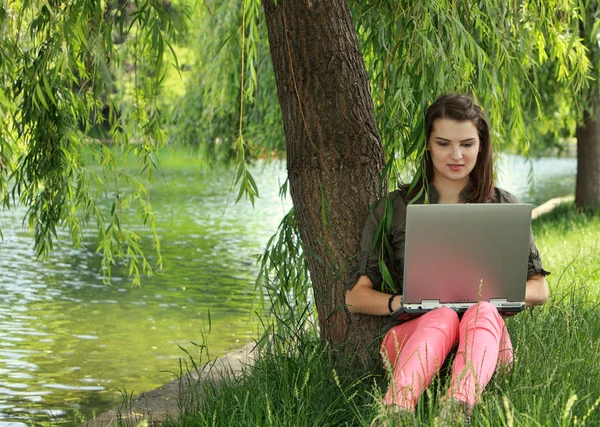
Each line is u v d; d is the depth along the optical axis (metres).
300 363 4.20
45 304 9.42
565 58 6.18
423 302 3.79
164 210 20.41
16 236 15.33
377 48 4.92
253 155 14.35
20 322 8.52
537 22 5.85
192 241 15.02
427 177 4.06
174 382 5.27
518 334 4.32
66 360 7.11
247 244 14.73
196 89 14.66
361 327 4.25
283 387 3.97
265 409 3.72
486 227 3.73
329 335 4.37
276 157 14.44
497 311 3.71
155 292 10.21
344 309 4.27
